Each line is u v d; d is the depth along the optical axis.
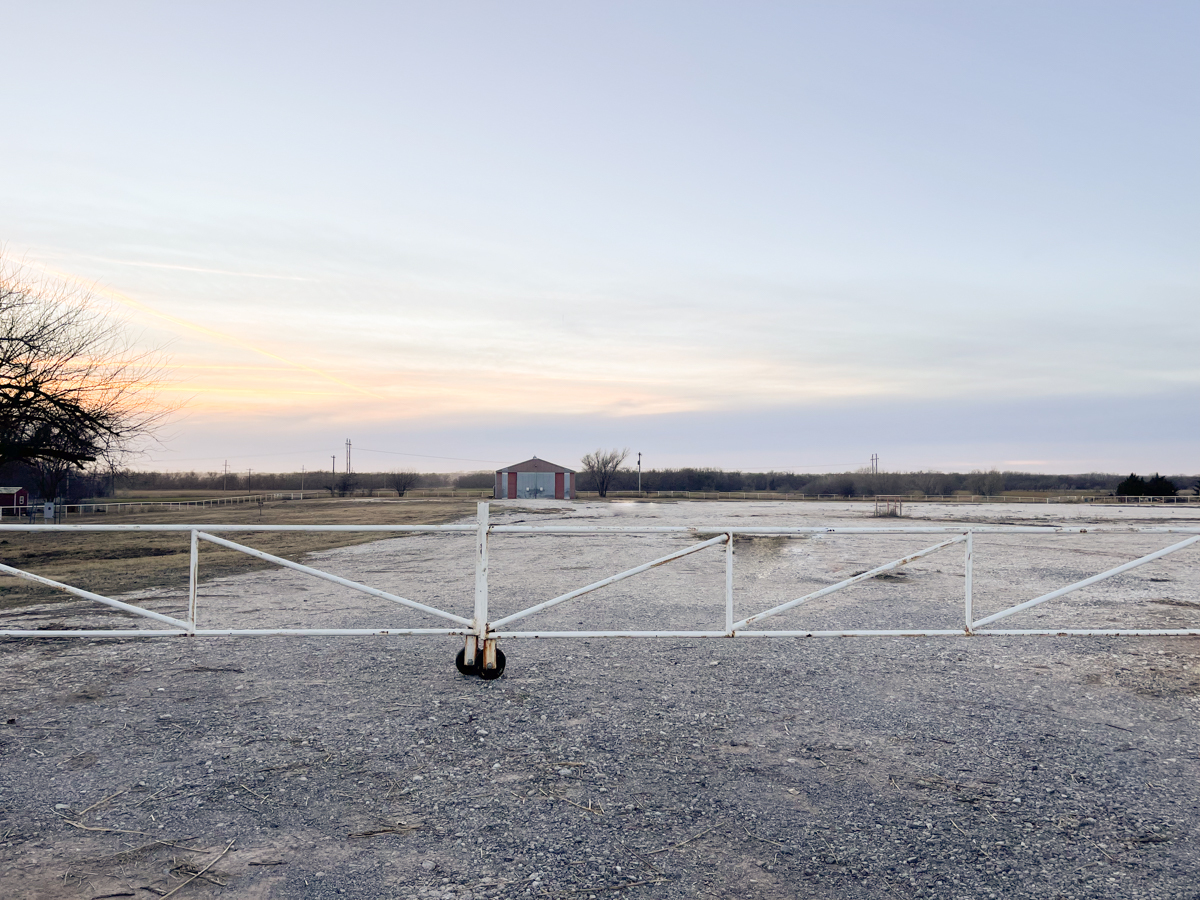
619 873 3.33
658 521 34.25
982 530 7.17
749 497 95.75
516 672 6.79
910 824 3.82
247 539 24.02
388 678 6.55
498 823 3.81
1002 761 4.67
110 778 4.35
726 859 3.46
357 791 4.19
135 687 6.23
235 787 4.23
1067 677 6.65
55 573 14.22
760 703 5.85
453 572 14.54
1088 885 3.24
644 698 5.98
